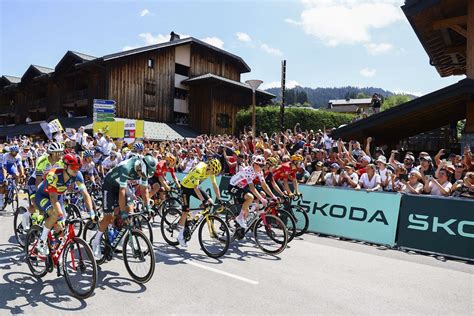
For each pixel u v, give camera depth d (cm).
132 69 2594
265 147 1020
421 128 1479
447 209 568
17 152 845
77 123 2422
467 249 537
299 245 613
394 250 593
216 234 554
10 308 346
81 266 394
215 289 403
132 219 455
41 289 393
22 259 495
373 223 636
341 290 409
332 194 699
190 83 2903
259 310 351
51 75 2848
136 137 1542
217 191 583
